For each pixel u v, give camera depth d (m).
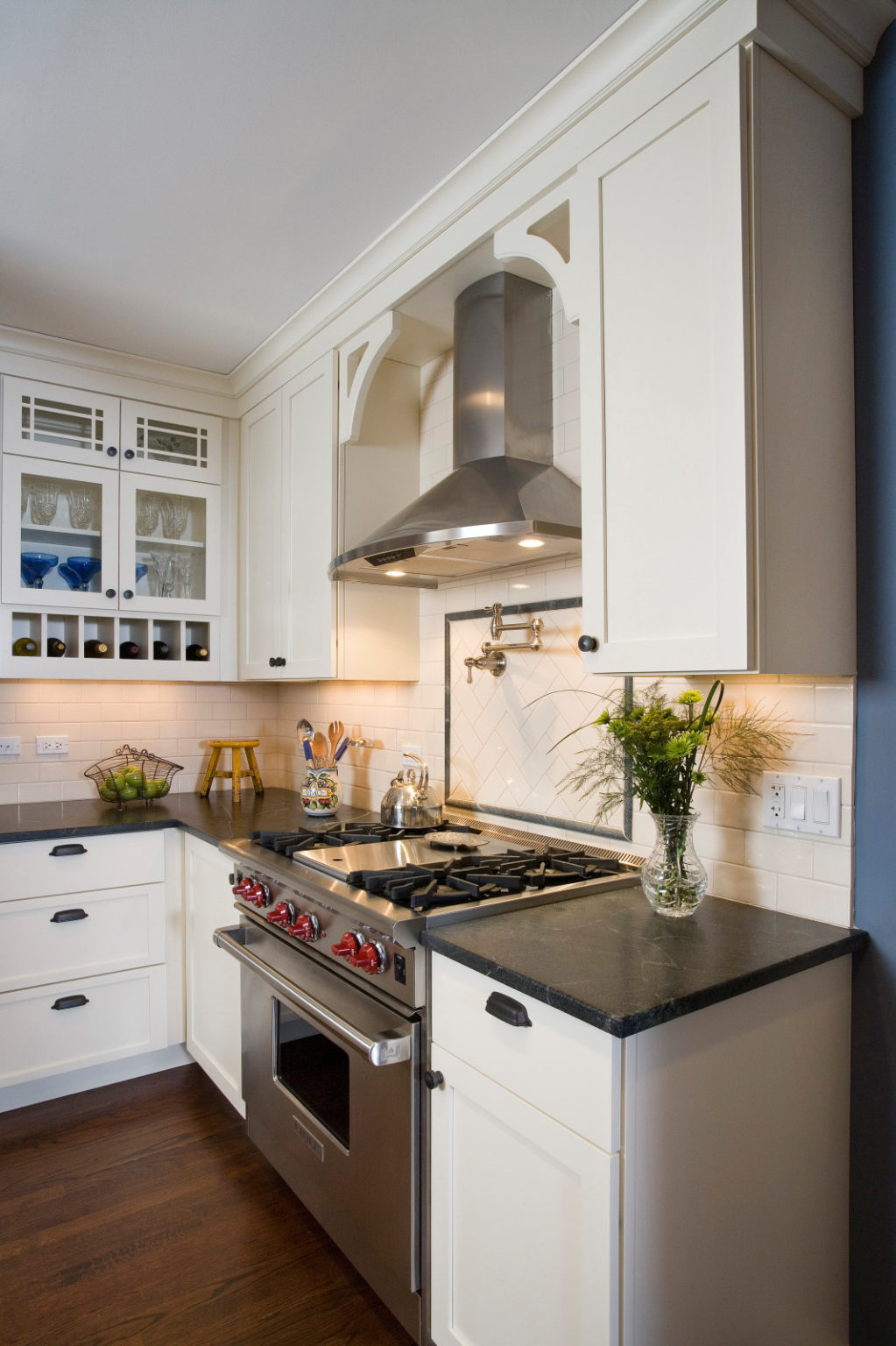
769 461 1.22
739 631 1.19
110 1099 2.44
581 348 1.48
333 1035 1.63
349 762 2.90
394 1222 1.46
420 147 1.67
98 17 1.33
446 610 2.39
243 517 3.00
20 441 2.60
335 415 2.36
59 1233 1.82
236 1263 1.73
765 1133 1.21
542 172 1.59
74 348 2.65
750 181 1.20
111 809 2.82
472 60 1.43
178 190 1.82
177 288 2.27
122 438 2.81
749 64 1.21
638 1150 1.03
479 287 1.97
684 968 1.17
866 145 1.38
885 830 1.33
